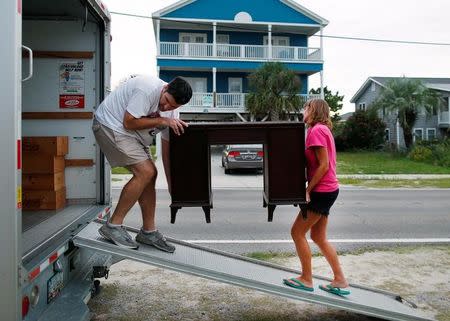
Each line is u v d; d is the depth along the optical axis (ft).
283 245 23.25
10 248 8.16
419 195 44.29
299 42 106.83
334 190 12.76
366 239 24.79
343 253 21.63
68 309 10.38
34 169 15.62
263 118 89.81
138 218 29.89
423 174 66.23
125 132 11.73
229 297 15.89
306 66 99.35
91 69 16.79
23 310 8.82
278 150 11.69
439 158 83.71
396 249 22.52
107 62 16.74
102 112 11.94
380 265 19.71
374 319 14.12
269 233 26.12
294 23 99.55
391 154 102.58
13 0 8.21
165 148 12.83
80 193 16.87
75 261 12.84
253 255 21.16
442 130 128.67
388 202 39.37
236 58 96.43
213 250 14.75
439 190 48.55
